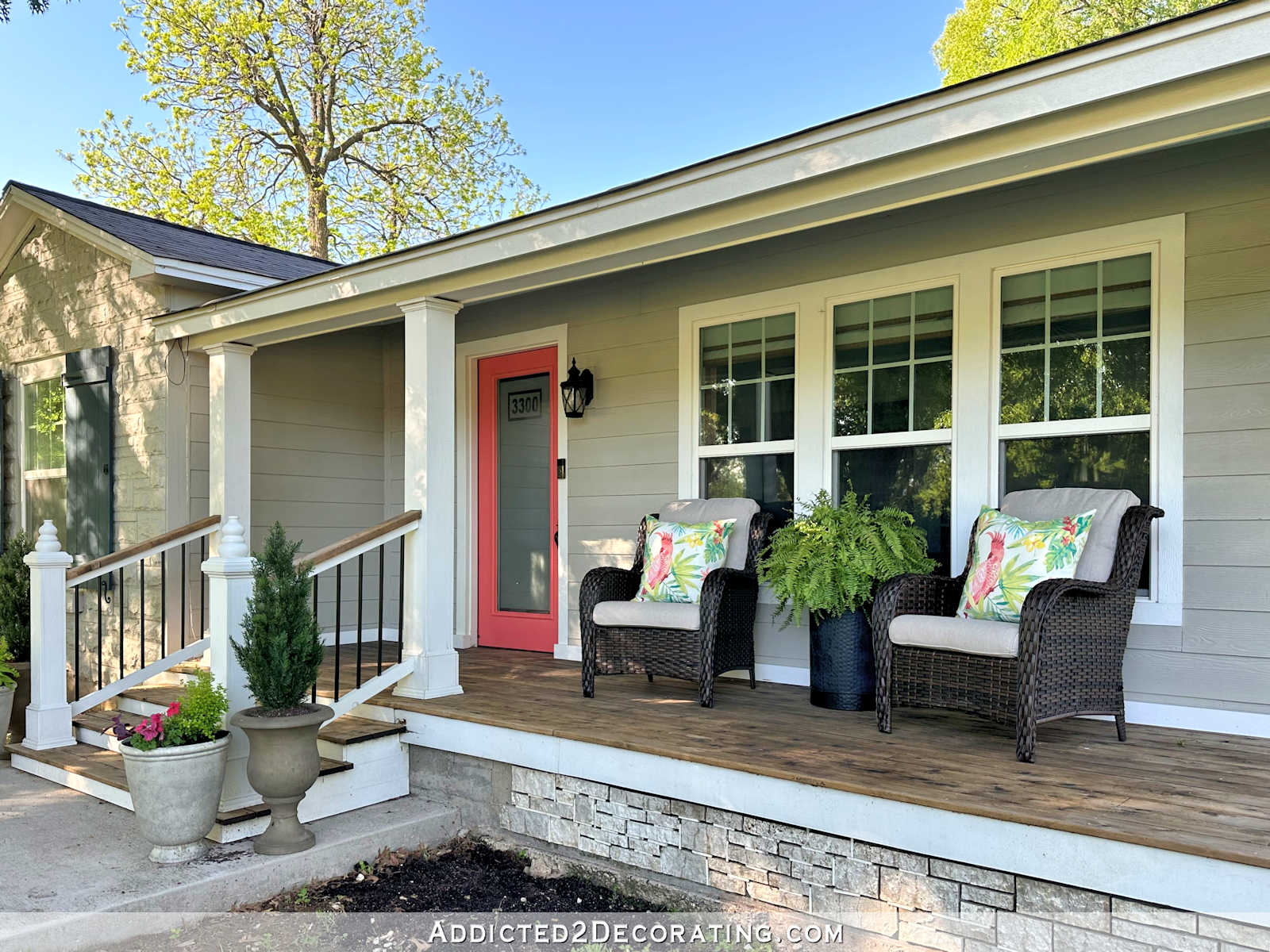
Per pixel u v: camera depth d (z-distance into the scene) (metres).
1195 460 3.31
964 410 3.86
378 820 3.50
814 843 2.70
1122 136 2.40
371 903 3.04
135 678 4.73
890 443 4.09
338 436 6.19
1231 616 3.25
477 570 5.95
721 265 4.66
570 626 5.29
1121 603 3.10
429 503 4.04
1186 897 2.08
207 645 5.10
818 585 3.62
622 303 5.07
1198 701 3.31
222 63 13.33
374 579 6.39
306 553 5.95
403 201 14.79
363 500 6.35
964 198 3.88
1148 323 3.44
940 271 3.94
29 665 4.61
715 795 2.89
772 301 4.46
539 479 5.63
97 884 2.84
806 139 2.85
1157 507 3.31
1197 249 3.32
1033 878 2.31
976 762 2.84
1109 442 3.54
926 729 3.33
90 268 6.05
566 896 3.11
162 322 5.37
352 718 3.99
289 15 13.41
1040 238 3.68
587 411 5.23
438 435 4.10
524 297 5.57
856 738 3.18
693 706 3.79
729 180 3.06
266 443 5.75
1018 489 3.76
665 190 3.23
